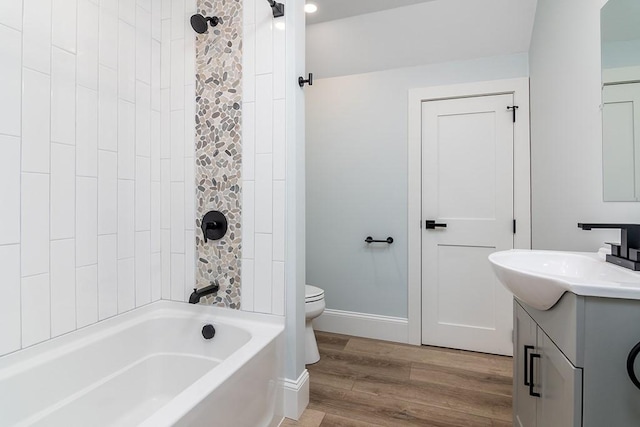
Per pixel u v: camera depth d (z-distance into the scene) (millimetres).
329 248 2680
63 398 1262
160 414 895
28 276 1199
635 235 1004
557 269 1228
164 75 1806
